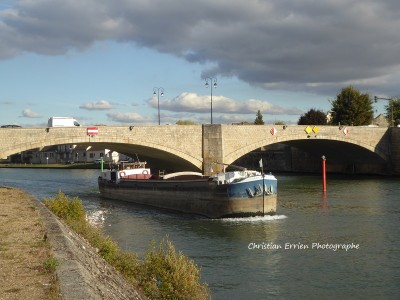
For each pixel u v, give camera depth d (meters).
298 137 62.53
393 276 19.06
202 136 55.28
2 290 8.91
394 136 70.31
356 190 51.62
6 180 73.12
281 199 44.31
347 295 16.92
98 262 13.52
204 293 15.56
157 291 13.05
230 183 34.03
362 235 27.12
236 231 29.02
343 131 66.56
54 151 141.88
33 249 12.24
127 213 37.78
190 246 24.95
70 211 23.22
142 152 58.50
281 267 20.55
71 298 8.18
